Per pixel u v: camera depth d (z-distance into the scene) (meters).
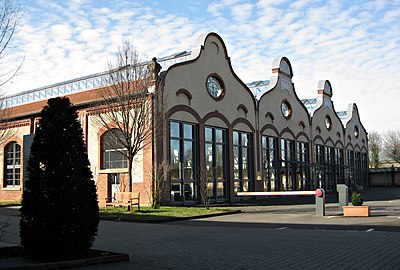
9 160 34.69
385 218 17.42
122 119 23.58
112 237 13.39
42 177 9.13
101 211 21.94
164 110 24.94
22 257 9.48
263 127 36.41
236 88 33.12
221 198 30.50
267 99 37.59
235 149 32.75
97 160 27.27
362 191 52.47
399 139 80.62
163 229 15.45
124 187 25.92
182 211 21.67
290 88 41.94
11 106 39.31
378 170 73.81
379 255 9.41
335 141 52.50
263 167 36.16
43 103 36.72
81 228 9.16
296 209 24.06
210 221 18.28
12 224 17.25
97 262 9.01
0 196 34.69
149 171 24.59
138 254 10.23
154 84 24.19
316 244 11.12
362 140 63.75
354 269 8.10
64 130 9.55
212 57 30.55
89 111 27.75
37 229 8.91
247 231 14.41
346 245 10.84
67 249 8.96
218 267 8.58
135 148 22.59
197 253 10.27
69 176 9.23
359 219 17.30
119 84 23.14
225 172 31.31
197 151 28.33
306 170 43.94
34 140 9.51
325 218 18.17
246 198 33.06
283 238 12.45
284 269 8.27
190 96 27.88
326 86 51.16
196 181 28.03
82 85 33.03
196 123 28.36
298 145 42.88
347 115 59.47
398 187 69.62
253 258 9.46
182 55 31.66
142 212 21.20
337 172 52.50
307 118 45.03
